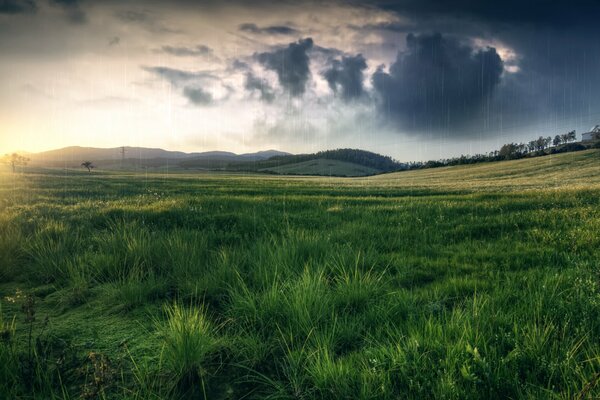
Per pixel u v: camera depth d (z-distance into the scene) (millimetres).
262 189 30281
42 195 20641
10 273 5945
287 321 3936
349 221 10508
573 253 6387
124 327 4082
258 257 6156
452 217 10891
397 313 4086
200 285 5066
